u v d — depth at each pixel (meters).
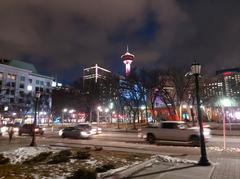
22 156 13.39
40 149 16.33
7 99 87.94
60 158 11.70
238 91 55.84
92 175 8.14
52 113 80.38
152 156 12.88
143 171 9.70
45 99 79.12
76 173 8.31
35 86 102.75
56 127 60.72
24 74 98.06
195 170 9.84
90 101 63.16
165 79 42.62
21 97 92.38
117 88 56.72
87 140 26.30
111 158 12.29
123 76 53.78
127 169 9.37
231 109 58.78
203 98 46.09
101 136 30.92
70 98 73.62
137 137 28.69
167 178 8.56
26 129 36.22
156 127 21.94
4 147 19.30
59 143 23.28
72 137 29.12
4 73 90.62
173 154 15.11
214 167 10.48
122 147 19.14
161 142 22.09
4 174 8.84
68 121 95.94
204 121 64.31
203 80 42.09
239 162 11.74
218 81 50.31
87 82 65.44
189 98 42.78
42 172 9.13
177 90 40.59
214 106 58.56
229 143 21.08
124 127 51.12
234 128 37.78
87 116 85.25
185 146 19.64
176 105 44.50
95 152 14.91
